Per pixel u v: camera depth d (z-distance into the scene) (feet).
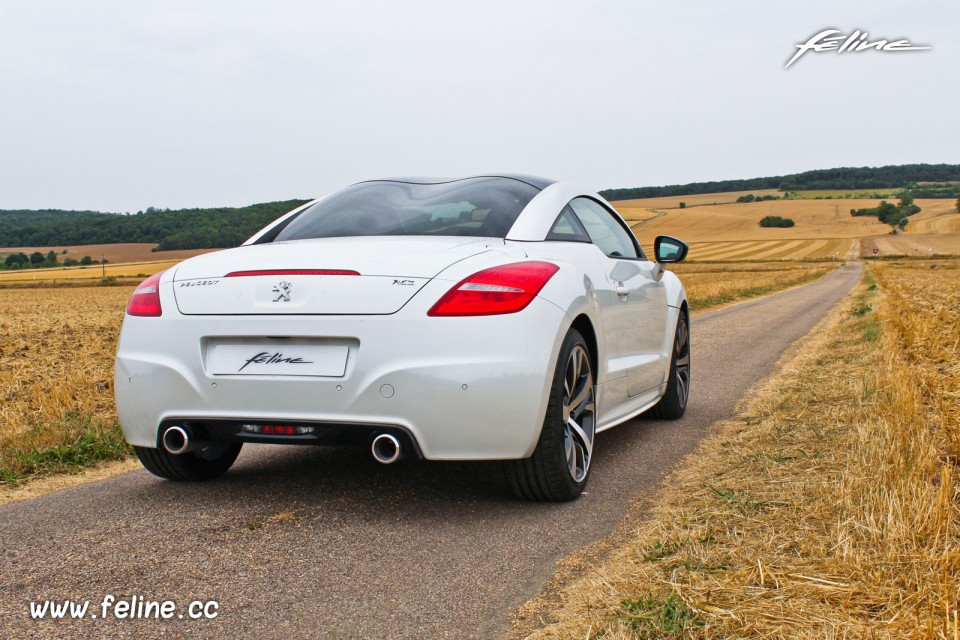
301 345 9.18
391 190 12.27
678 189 622.95
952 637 5.71
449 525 9.27
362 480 11.32
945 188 615.16
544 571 7.82
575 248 11.44
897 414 13.19
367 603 7.07
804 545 7.86
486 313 8.91
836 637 5.90
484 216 11.00
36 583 7.56
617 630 6.21
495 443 8.95
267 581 7.57
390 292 8.96
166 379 9.58
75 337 51.96
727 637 6.00
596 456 12.99
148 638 6.41
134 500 10.41
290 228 11.50
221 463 11.57
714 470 11.58
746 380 22.07
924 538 7.75
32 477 12.10
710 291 91.09
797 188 625.82
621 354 12.50
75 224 412.36
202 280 9.82
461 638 6.39
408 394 8.75
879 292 80.64
